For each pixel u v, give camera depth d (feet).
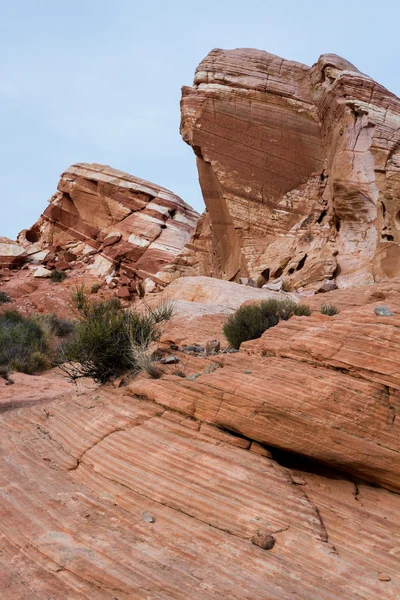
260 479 17.58
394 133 77.56
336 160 81.00
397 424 17.58
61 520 15.93
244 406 19.47
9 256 152.87
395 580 14.19
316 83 90.84
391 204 74.13
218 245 104.73
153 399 22.49
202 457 18.63
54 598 12.59
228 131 95.35
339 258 79.36
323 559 14.71
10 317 83.66
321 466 19.53
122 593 12.78
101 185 147.64
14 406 33.50
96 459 19.69
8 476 18.69
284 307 39.91
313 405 18.31
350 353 19.25
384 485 18.53
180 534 15.56
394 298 39.45
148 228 139.13
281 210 92.58
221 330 45.39
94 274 138.41
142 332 28.99
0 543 14.87
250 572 14.02
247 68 95.61
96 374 28.91
